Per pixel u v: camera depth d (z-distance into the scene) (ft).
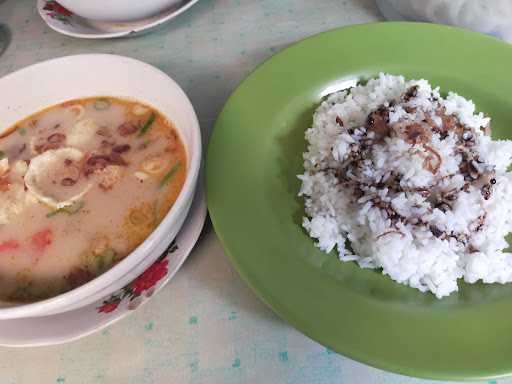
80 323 2.51
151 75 3.40
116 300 2.61
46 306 2.17
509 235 2.98
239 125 3.34
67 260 2.88
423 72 3.71
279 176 3.31
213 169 3.02
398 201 2.89
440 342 2.24
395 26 3.82
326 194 3.15
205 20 4.71
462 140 3.16
